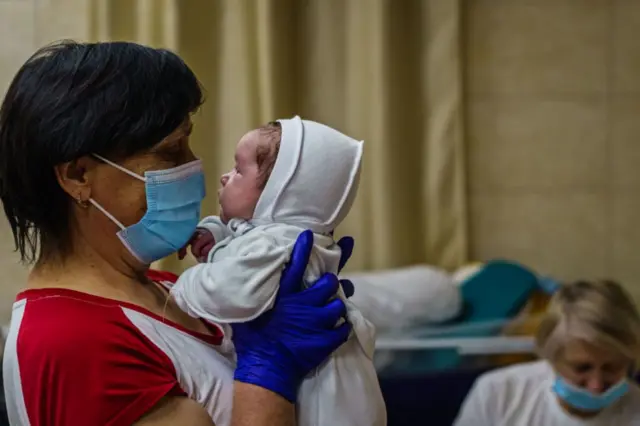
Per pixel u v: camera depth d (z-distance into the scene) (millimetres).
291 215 957
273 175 949
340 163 977
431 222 2389
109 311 874
